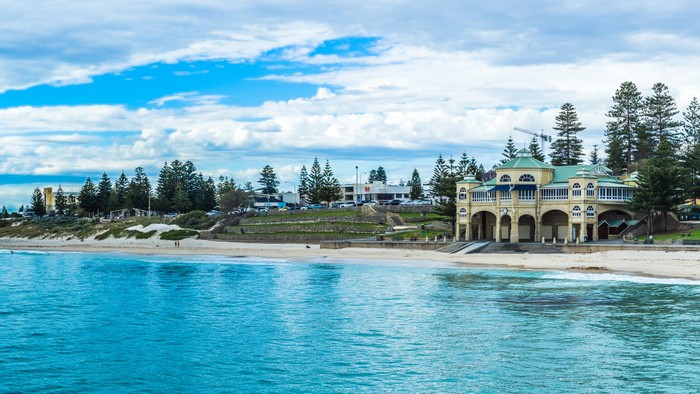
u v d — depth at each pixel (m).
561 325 60.34
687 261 101.19
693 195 139.25
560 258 112.94
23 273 114.44
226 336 58.19
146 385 44.78
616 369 46.66
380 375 46.16
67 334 59.50
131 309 72.25
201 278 102.06
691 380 44.09
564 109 196.12
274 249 156.38
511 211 132.88
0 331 60.88
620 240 121.88
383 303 73.94
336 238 156.12
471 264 114.50
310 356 51.19
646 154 180.00
